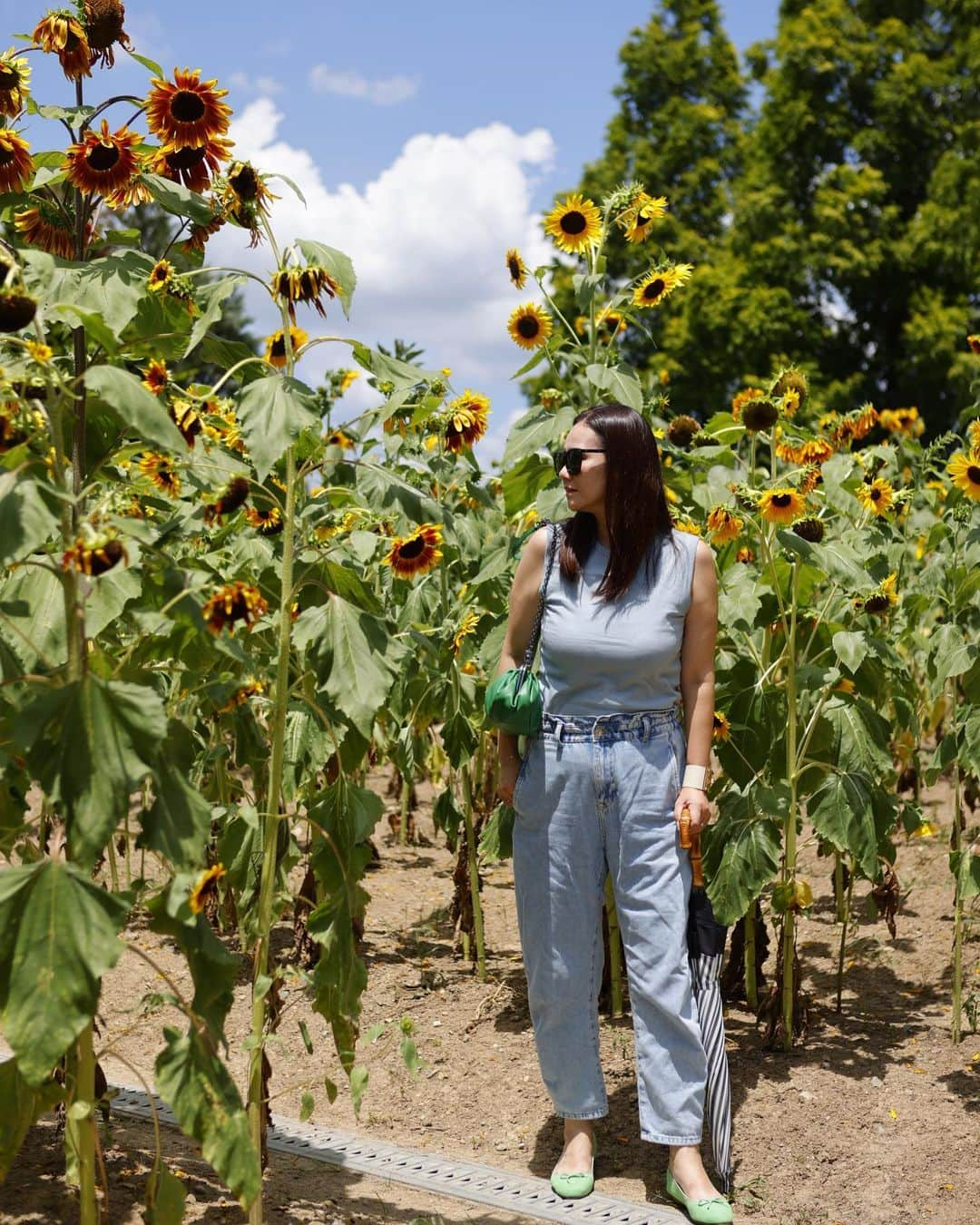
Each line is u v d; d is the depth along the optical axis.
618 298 4.20
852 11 24.39
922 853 6.14
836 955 4.84
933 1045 3.94
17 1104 2.29
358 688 2.46
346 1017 2.74
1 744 2.26
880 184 22.25
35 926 1.94
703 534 4.16
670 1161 3.08
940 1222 3.00
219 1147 2.11
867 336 22.94
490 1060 3.92
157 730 1.99
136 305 2.56
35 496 1.95
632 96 27.31
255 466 2.35
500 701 3.11
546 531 3.19
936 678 4.44
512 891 5.86
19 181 2.55
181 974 4.55
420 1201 3.02
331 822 2.62
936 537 4.66
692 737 3.14
